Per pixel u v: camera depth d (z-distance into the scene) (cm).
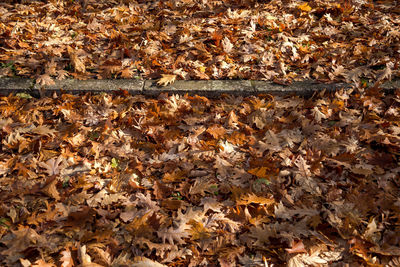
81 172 275
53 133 310
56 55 394
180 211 245
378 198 257
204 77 371
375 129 310
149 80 370
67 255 213
